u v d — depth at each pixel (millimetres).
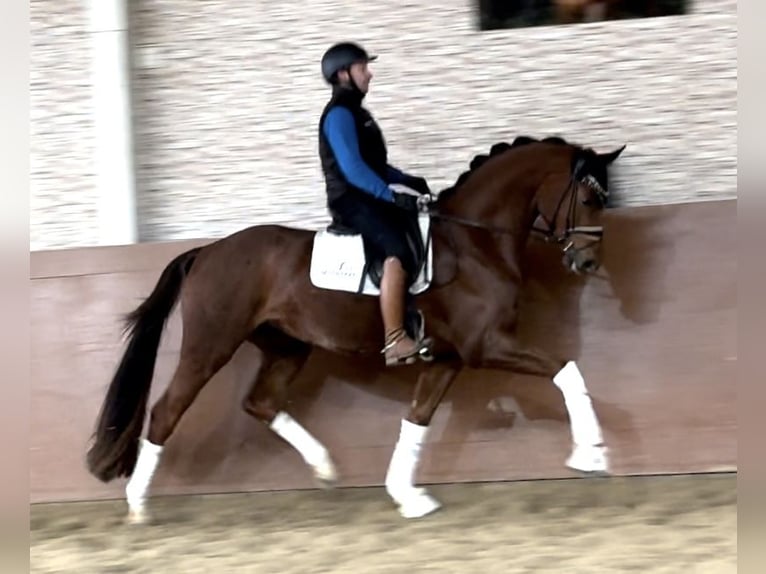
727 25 6891
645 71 6969
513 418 6590
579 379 5730
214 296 6016
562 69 7035
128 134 7211
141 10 7355
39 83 7426
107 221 7238
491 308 5762
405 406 6680
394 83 7168
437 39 7137
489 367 5883
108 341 6969
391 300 5602
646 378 6520
